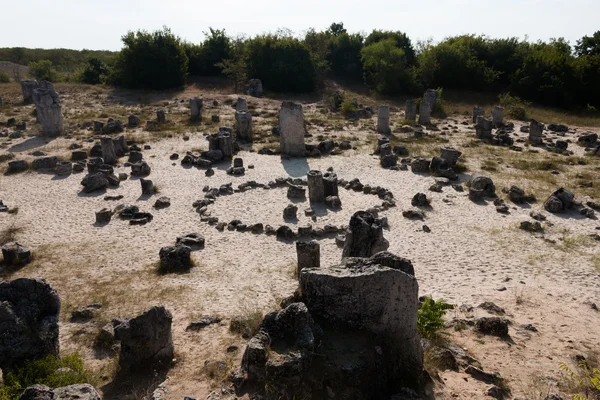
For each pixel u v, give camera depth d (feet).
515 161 89.97
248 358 24.64
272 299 41.39
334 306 26.08
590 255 51.52
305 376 23.49
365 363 24.25
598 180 78.23
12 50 255.70
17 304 29.14
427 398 24.94
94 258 52.39
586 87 168.55
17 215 65.57
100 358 32.86
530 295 42.16
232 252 53.72
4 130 112.27
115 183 77.97
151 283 45.80
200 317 38.01
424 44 207.92
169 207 68.69
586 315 38.17
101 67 193.77
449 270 48.19
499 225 60.90
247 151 98.94
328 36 215.31
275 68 179.83
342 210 66.74
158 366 30.68
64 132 111.86
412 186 76.74
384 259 27.86
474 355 31.27
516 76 176.76
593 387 26.86
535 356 31.40
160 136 108.99
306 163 90.27
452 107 160.15
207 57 196.24
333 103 153.58
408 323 25.96
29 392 21.09
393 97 177.47
